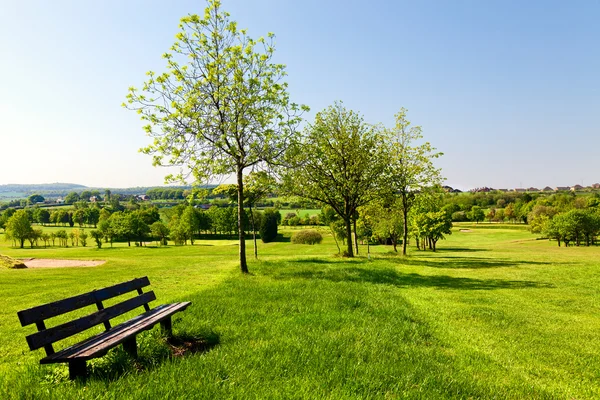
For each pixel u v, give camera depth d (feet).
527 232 331.77
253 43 61.00
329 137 91.71
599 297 48.52
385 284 52.13
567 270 77.10
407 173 106.42
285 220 409.69
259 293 38.86
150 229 332.60
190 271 76.28
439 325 31.09
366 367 18.57
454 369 20.43
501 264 92.63
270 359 19.04
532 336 29.37
